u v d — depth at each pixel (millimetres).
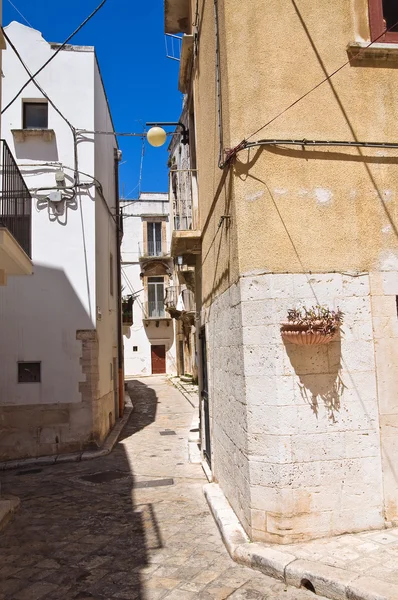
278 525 4320
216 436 6684
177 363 30141
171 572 4270
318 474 4395
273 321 4492
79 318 10320
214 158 5992
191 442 10164
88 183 10734
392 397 4566
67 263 10453
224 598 3715
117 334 14945
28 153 10664
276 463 4371
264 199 4637
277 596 3670
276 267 4562
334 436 4445
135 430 12633
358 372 4539
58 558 4746
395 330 4652
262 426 4449
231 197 4895
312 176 4715
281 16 4883
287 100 4789
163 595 3855
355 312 4605
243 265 4641
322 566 3779
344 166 4777
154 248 32031
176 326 30891
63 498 6906
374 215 4766
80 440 9984
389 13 5035
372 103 4902
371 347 4590
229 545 4484
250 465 4465
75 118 10898
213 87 5895
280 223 4617
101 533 5387
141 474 8133
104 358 11633
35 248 10391
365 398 4523
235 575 4066
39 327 10180
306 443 4406
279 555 4047
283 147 4707
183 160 10820
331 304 4582
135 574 4285
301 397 4438
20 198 7949
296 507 4344
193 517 5723
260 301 4547
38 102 10930
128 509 6234
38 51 10930
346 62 4902
